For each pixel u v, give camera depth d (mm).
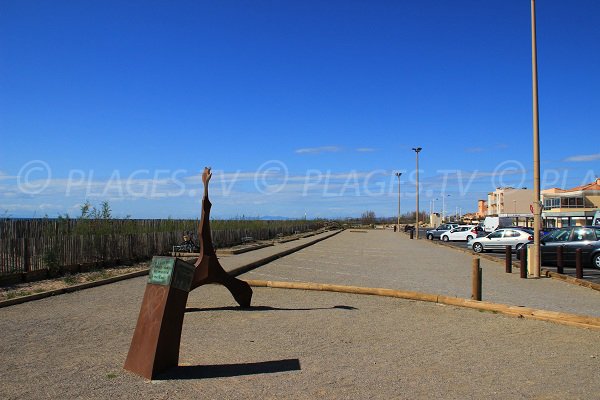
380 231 83875
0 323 8938
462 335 8547
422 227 109875
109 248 18094
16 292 11906
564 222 72062
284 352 7266
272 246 33500
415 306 11312
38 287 12820
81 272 16047
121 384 5695
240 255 25031
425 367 6648
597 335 8602
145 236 20750
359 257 26500
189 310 10562
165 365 6156
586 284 14750
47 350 7160
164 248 22594
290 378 6070
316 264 22062
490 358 7129
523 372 6477
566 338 8375
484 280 16625
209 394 5445
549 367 6711
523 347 7770
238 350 7336
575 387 5906
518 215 85812
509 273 18781
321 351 7363
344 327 9055
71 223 18156
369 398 5438
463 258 26578
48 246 14805
